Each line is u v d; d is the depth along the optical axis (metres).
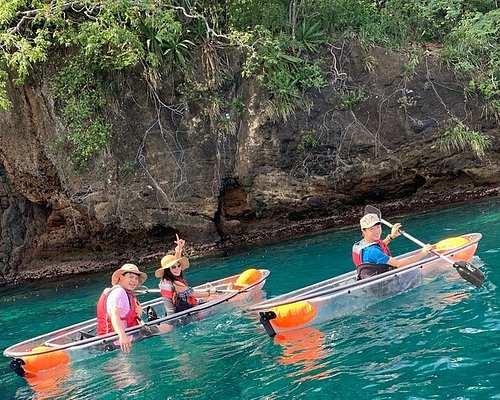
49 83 13.14
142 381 5.46
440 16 15.59
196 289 7.92
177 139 13.33
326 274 8.95
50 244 14.25
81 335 6.74
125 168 13.21
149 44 12.88
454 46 14.20
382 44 14.08
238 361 5.61
